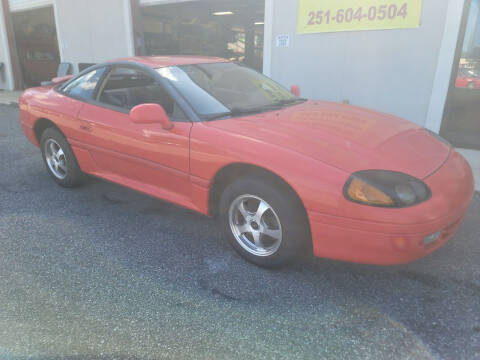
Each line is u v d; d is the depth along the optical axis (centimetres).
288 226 234
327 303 225
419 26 552
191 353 188
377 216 204
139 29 972
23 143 604
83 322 209
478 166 480
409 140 262
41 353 188
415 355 187
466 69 548
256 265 264
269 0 692
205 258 275
